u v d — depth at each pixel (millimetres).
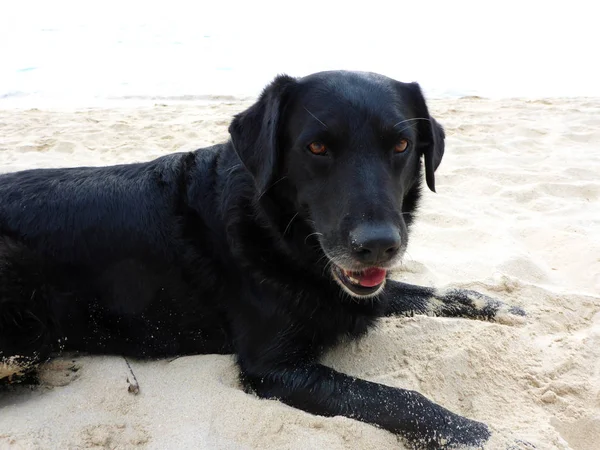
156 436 451
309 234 522
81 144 1274
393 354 558
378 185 463
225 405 481
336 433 452
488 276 716
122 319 575
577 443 477
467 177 1080
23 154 1204
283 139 521
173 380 526
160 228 568
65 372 547
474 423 458
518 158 1188
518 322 620
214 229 562
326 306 538
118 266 568
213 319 572
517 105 1688
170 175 595
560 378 532
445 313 647
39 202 578
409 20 4145
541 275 727
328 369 514
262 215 533
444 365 530
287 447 436
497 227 858
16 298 521
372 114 483
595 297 653
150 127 1452
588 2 4742
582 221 868
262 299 536
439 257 778
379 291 531
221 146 609
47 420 460
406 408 462
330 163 483
